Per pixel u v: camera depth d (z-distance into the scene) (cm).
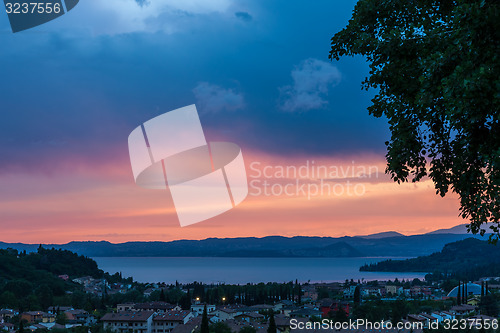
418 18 1523
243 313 17100
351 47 1538
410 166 1411
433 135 1395
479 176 1292
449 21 1379
